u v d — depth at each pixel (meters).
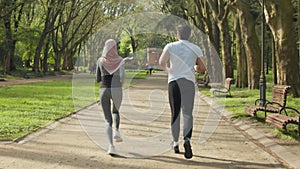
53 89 23.56
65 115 11.73
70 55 57.59
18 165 5.93
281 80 14.34
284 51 14.14
